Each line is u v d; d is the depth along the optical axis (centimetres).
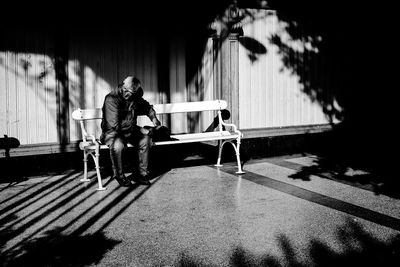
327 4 912
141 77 838
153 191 621
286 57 883
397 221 488
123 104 652
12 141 727
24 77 732
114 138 637
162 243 433
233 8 793
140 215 518
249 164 801
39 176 718
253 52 847
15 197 596
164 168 774
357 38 957
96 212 530
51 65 749
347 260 389
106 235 455
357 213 516
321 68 927
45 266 382
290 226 475
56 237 450
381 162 807
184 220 498
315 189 623
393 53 947
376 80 969
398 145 948
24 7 725
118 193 612
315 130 914
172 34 860
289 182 664
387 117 962
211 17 816
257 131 848
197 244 429
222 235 452
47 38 744
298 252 407
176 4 851
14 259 396
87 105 790
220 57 808
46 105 749
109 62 806
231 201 569
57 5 748
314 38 911
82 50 780
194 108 762
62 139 758
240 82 840
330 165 786
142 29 832
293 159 844
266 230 464
